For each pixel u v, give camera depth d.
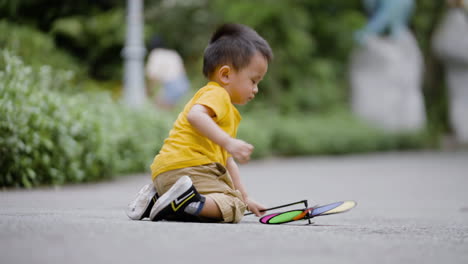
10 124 9.12
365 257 3.12
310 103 30.34
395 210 8.26
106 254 2.95
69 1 22.20
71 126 10.43
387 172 17.39
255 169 18.12
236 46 5.43
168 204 4.88
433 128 33.41
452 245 3.69
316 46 33.34
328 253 3.20
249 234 3.84
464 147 32.47
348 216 7.12
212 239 3.54
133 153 13.61
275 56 29.27
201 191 5.15
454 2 33.91
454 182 14.30
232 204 5.03
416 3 35.81
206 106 5.11
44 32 19.52
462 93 34.19
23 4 17.59
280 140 24.17
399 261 3.05
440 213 7.77
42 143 9.77
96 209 6.72
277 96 29.12
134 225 4.15
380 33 31.75
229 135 5.30
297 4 31.56
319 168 18.80
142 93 17.94
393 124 31.23
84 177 11.34
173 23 27.91
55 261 2.75
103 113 12.85
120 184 11.48
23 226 3.86
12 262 2.71
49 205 7.00
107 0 25.03
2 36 13.57
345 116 29.81
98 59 24.78
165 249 3.14
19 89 9.62
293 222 5.75
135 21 17.84
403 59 31.45
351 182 14.09
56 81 12.62
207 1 28.70
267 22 29.31
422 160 23.20
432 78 38.06
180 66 21.55
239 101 5.54
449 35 33.91
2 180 9.39
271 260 2.96
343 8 34.12
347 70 33.62
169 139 5.31
